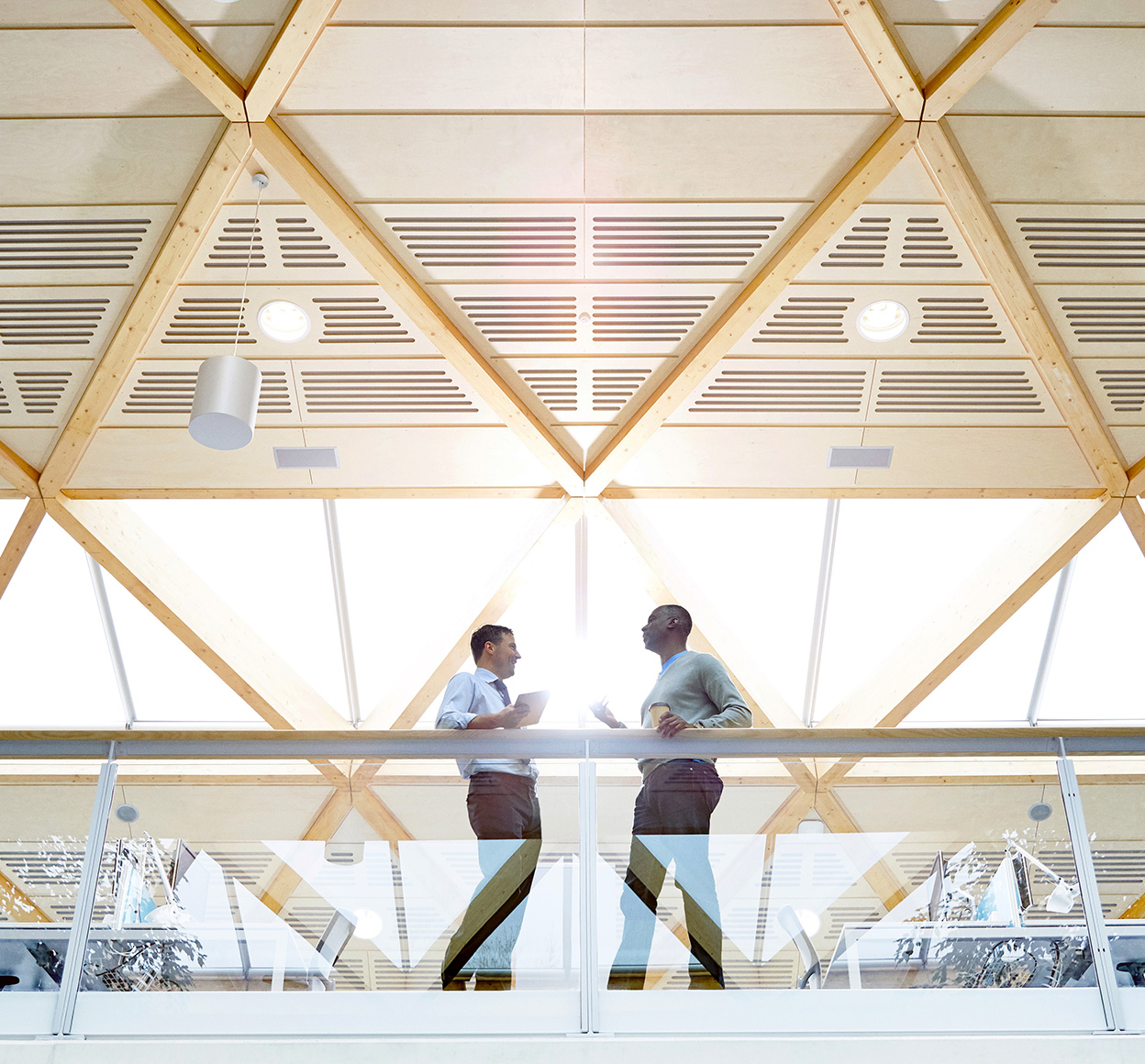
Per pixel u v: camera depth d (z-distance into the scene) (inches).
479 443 394.3
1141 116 288.2
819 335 351.3
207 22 264.7
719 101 283.9
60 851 204.2
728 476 408.5
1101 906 201.5
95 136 289.1
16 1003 193.9
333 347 354.3
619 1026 191.2
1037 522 423.5
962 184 302.8
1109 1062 184.9
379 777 208.1
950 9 263.3
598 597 437.7
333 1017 192.7
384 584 440.5
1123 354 357.4
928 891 201.0
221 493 412.8
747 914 198.7
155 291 327.6
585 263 327.9
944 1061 185.0
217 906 201.2
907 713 433.4
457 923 199.3
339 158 298.7
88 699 447.2
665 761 206.5
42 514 408.2
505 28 266.8
